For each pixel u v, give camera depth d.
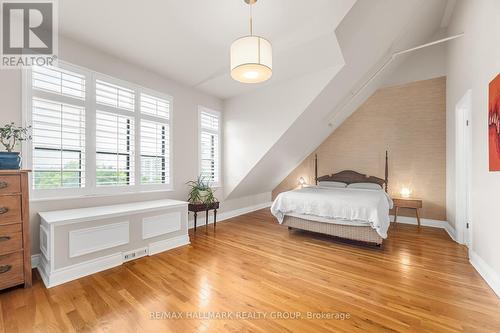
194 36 2.65
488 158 2.23
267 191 6.53
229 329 1.58
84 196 2.79
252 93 4.34
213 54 3.05
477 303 1.87
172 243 3.19
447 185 4.05
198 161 4.27
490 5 2.20
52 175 2.55
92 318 1.68
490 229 2.19
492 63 2.15
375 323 1.64
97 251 2.46
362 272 2.45
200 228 4.23
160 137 3.66
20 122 2.33
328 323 1.64
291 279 2.29
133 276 2.35
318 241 3.50
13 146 2.13
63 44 2.62
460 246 3.25
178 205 3.28
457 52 3.37
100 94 2.95
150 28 2.50
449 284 2.18
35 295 1.98
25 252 2.08
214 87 4.13
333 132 5.50
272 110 4.05
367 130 5.06
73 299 1.92
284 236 3.76
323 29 2.52
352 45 2.98
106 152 3.00
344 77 3.62
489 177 2.22
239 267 2.57
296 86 3.74
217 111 4.69
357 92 4.38
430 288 2.11
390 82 4.80
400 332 1.54
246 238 3.64
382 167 4.88
